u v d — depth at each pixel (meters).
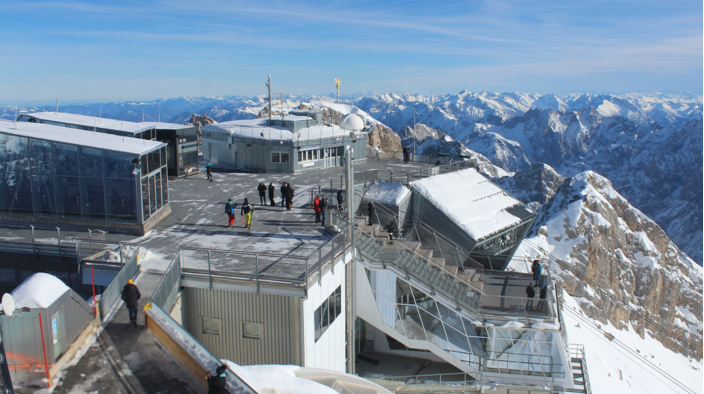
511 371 25.78
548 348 25.62
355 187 39.78
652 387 85.06
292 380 16.61
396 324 27.00
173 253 24.56
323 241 26.84
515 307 25.53
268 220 31.34
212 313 21.67
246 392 13.57
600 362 83.25
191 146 48.31
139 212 28.11
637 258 122.06
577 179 135.62
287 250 25.17
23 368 13.88
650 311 115.00
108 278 22.42
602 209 125.94
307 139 50.53
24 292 14.20
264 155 50.50
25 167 28.89
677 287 121.00
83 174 28.38
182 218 31.75
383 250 27.41
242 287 21.08
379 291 27.12
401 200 37.91
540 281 29.12
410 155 61.12
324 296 23.12
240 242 26.64
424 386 26.47
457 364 26.52
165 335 16.17
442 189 41.78
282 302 20.97
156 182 30.62
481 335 26.45
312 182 45.12
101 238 26.62
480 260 40.28
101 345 15.96
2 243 24.75
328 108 127.62
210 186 43.09
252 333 21.55
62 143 28.12
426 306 27.66
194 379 14.59
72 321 15.38
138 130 43.47
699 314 120.50
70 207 28.91
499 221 41.12
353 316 26.83
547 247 114.38
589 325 94.25
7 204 29.53
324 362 23.50
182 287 21.55
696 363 108.25
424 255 29.05
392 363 29.88
